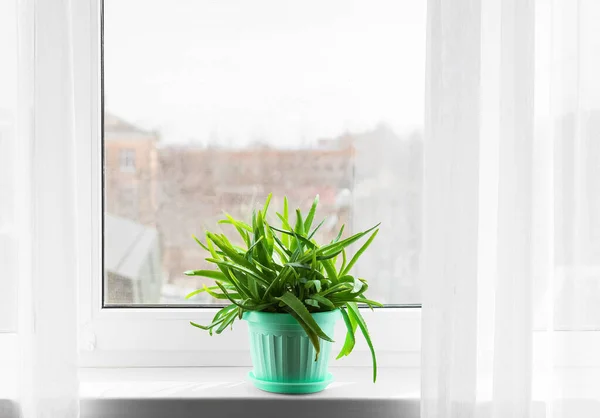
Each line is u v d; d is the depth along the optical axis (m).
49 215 1.07
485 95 1.12
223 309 1.16
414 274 1.36
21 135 1.07
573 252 1.07
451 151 1.07
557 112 1.07
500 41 1.09
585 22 1.06
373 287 1.36
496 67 1.12
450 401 1.07
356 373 1.28
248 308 1.09
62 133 1.07
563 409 1.07
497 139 1.13
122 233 1.32
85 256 1.28
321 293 1.11
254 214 1.15
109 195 1.32
